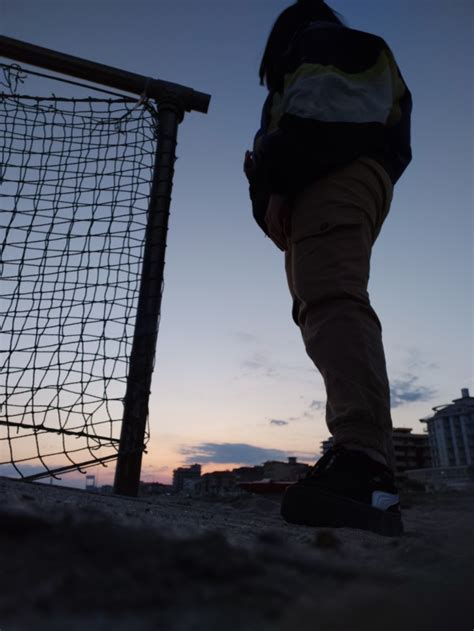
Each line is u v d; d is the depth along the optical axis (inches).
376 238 76.4
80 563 13.8
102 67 126.1
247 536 37.0
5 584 12.3
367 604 11.4
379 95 74.1
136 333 104.0
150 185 120.3
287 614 11.1
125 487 93.7
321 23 78.9
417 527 57.7
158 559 14.5
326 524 58.0
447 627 10.2
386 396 63.2
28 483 65.9
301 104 70.2
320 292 66.7
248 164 87.5
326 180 70.0
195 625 10.5
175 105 124.0
